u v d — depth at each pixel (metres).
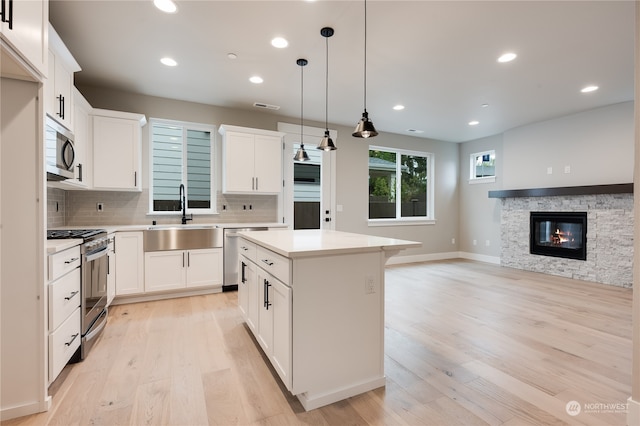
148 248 3.54
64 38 2.72
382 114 4.86
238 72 3.39
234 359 2.24
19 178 1.63
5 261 1.60
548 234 5.20
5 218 1.60
